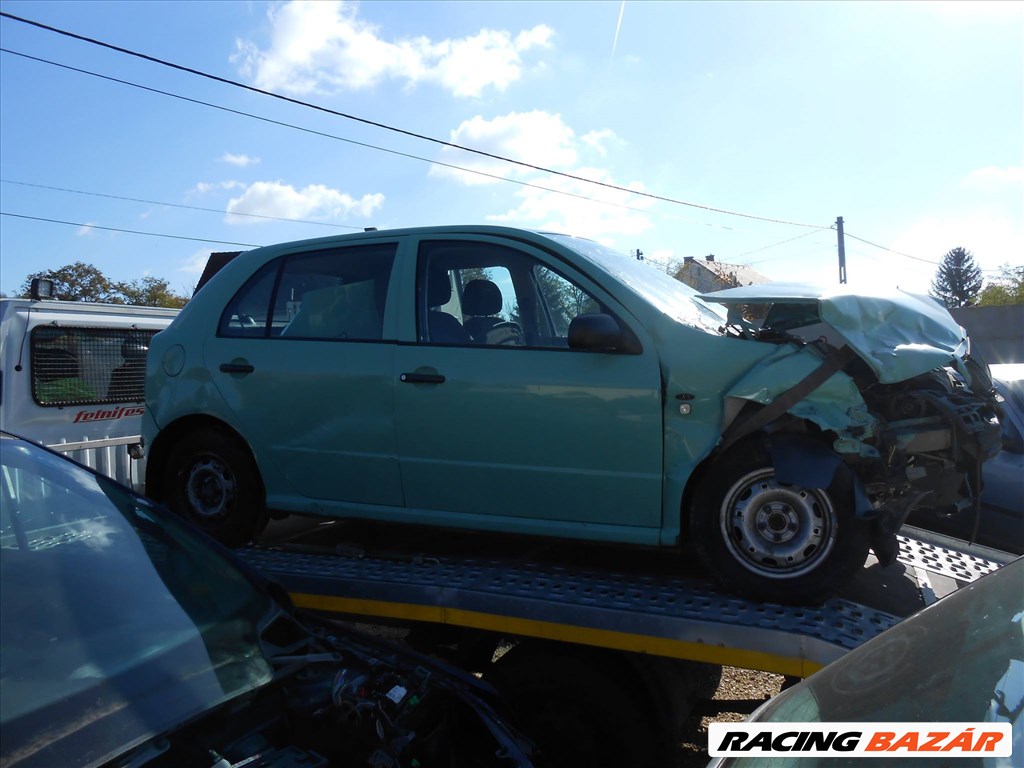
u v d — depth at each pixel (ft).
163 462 15.25
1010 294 182.50
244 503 14.40
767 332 11.98
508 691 11.17
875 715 6.50
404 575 12.46
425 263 13.56
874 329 11.12
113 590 8.29
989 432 11.05
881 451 10.73
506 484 12.37
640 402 11.57
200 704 7.40
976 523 11.22
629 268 13.33
